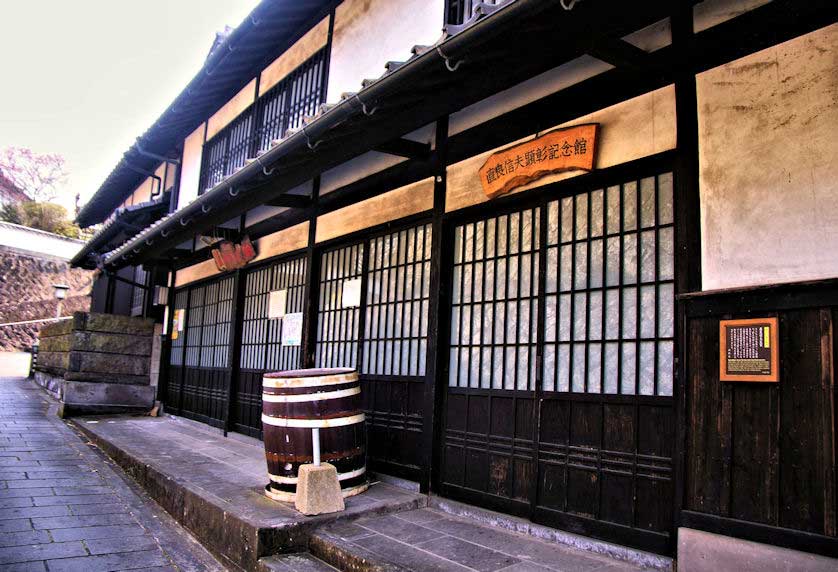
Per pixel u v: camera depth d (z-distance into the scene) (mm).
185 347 11516
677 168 3678
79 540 4598
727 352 3229
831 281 2865
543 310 4531
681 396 3424
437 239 5543
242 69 9789
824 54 3066
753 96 3336
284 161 5754
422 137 5930
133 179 15844
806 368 2934
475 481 4930
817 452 2859
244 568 4094
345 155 5430
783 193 3141
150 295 13359
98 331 11781
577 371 4254
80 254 16172
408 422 5742
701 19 3641
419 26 6051
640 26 3453
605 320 4133
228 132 10523
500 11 3156
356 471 5121
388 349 6184
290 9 8008
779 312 3070
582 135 4242
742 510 3096
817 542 2809
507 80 3979
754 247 3221
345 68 7219
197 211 7527
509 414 4762
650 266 3924
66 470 6895
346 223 6965
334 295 7184
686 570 3240
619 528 3816
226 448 7785
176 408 11469
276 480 4898
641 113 3945
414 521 4641
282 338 8070
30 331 31125
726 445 3195
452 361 5363
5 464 6969
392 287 6242
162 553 4473
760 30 3354
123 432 9078
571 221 4461
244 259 9117
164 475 5812
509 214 5055
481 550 3938
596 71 4277
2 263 31859
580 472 4105
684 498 3326
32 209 41156
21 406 12258
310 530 4266
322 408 4898
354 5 7258
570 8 2955
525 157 4660
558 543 4113
